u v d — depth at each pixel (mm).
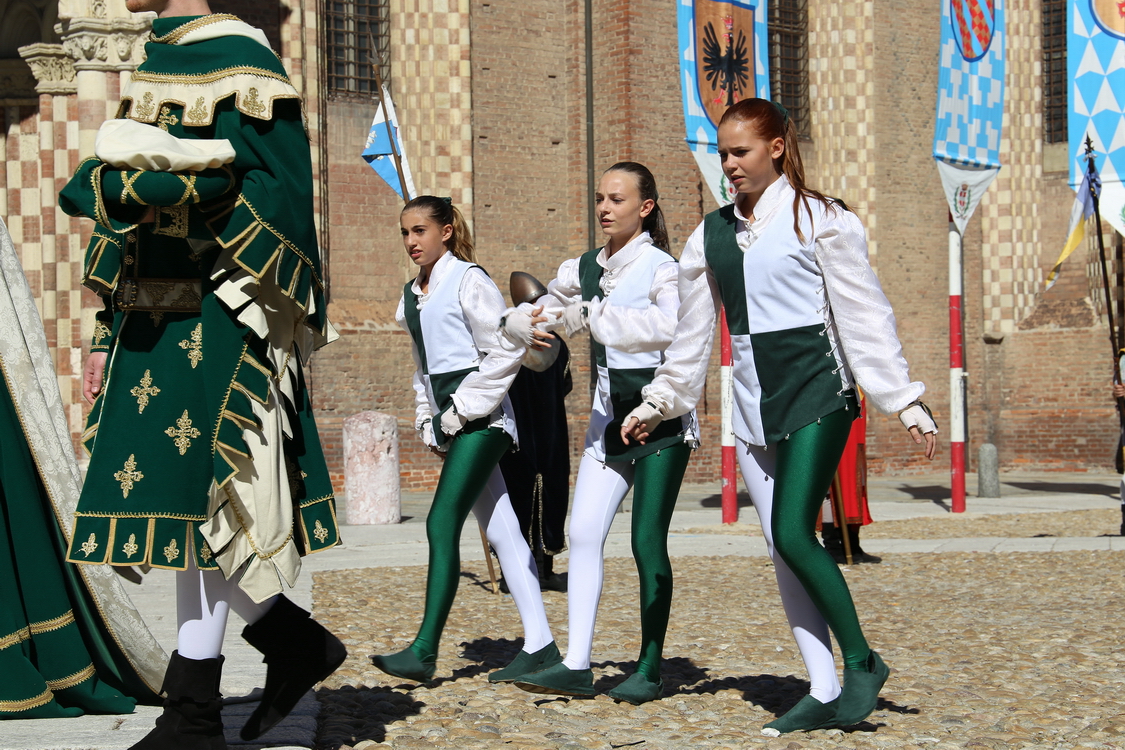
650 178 4344
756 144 3525
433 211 4602
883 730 3725
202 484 2887
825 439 3477
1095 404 21578
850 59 20672
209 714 2980
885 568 8312
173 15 3080
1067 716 3988
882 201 20938
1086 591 6992
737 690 4340
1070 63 14195
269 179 2928
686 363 3832
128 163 2742
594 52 18203
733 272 3619
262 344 2979
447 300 4535
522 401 7273
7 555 3594
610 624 5953
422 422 4734
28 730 3395
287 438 3066
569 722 3846
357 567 8453
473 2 17406
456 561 4309
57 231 14305
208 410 2906
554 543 7441
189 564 2971
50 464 3688
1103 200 14000
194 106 2938
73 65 14258
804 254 3500
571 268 4531
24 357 3686
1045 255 22500
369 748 3395
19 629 3574
